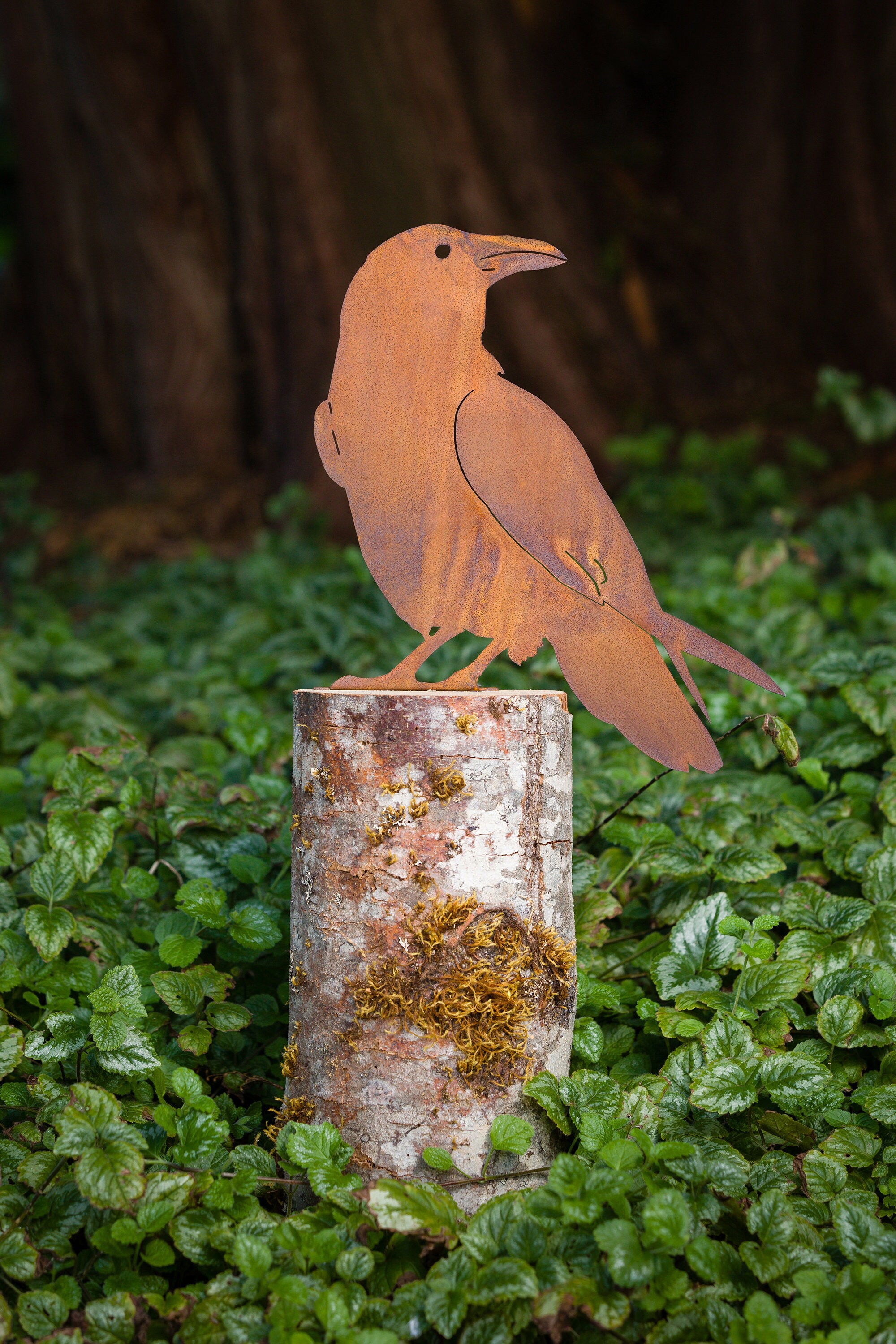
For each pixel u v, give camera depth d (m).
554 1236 1.88
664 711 2.24
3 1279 1.95
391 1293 1.92
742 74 10.60
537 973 2.14
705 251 10.42
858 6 9.91
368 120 8.27
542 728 2.16
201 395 9.63
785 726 2.35
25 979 2.44
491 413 2.19
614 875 2.83
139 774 3.14
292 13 8.08
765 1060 2.14
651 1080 2.21
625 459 7.86
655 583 5.92
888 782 2.88
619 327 9.40
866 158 9.92
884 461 8.52
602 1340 1.82
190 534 8.71
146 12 8.93
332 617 4.58
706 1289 1.83
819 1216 2.00
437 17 8.72
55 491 10.33
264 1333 1.80
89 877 2.53
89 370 10.62
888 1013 2.28
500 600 2.27
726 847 2.65
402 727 2.08
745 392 9.85
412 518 2.24
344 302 2.22
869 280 9.84
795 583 4.79
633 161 11.02
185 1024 2.53
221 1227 1.94
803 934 2.47
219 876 2.75
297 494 7.30
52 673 4.80
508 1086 2.09
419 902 2.07
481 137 8.95
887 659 3.30
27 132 10.25
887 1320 1.78
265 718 3.82
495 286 8.70
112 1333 1.81
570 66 11.26
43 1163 2.07
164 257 9.47
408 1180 2.05
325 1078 2.13
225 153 8.68
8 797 3.42
